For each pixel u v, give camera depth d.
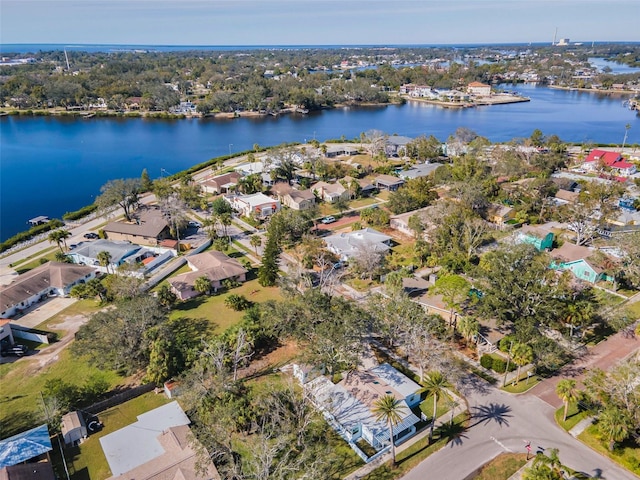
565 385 49.72
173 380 57.97
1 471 42.44
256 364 63.06
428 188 126.19
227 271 86.94
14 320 75.06
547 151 172.62
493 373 60.44
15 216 130.38
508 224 109.12
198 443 45.66
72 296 81.81
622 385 49.56
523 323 61.41
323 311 62.44
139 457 46.44
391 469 46.16
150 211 120.25
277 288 85.38
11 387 59.19
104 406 55.16
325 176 151.75
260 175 150.38
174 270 92.44
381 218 111.75
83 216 126.50
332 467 46.53
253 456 43.25
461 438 49.97
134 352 59.88
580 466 45.94
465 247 92.69
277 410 49.16
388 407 45.88
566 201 118.44
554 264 86.19
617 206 111.62
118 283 76.62
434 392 48.47
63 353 66.00
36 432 48.59
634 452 47.25
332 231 111.25
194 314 76.06
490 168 148.50
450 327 68.50
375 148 179.38
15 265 95.31
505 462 46.56
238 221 120.31
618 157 154.12
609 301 75.56
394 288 71.38
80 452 48.41
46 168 176.25
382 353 65.06
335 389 55.59
